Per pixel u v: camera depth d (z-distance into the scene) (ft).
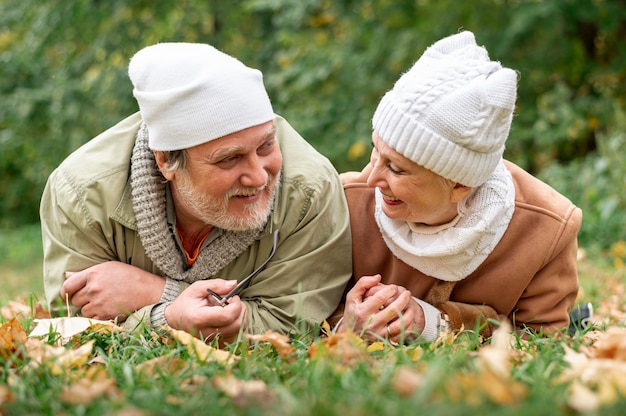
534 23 31.55
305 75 32.53
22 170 49.57
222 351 7.96
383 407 5.64
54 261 9.94
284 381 7.12
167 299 9.73
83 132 37.55
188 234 10.02
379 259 10.61
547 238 9.90
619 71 32.73
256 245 10.12
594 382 6.57
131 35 36.09
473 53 9.28
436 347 8.34
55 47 39.09
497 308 10.34
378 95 33.27
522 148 33.19
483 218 9.49
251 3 33.17
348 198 10.77
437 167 8.94
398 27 33.55
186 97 8.96
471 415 5.49
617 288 14.87
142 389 6.72
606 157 25.72
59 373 7.25
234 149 8.95
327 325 9.58
